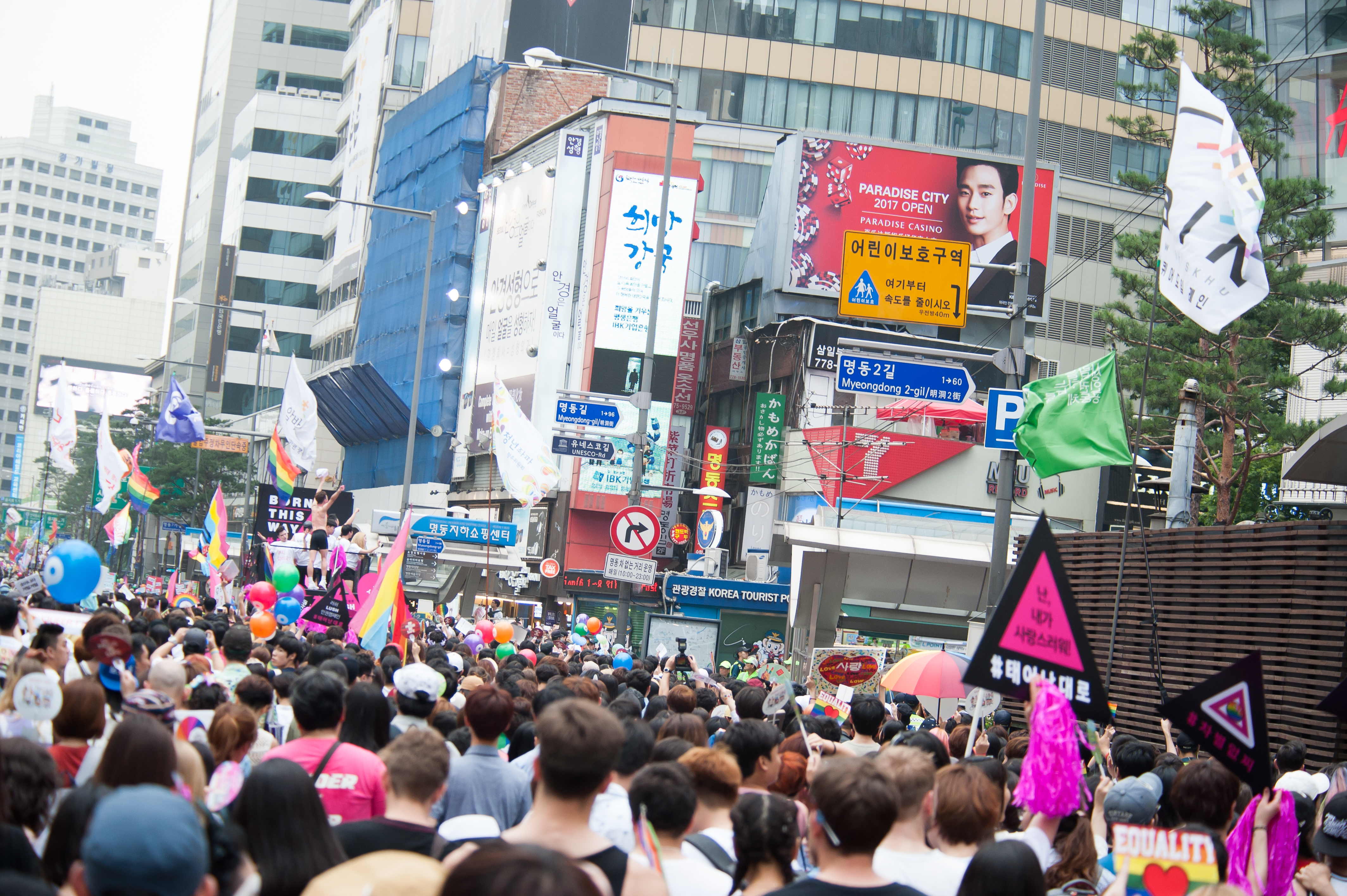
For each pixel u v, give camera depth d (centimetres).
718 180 6244
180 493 8038
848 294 2070
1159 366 3662
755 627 3394
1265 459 3956
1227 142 1378
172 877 311
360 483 7256
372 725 702
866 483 4584
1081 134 6588
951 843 553
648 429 4138
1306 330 3256
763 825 488
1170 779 839
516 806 658
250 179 10650
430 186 6538
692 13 6475
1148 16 6719
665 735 716
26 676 627
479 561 4200
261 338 5859
